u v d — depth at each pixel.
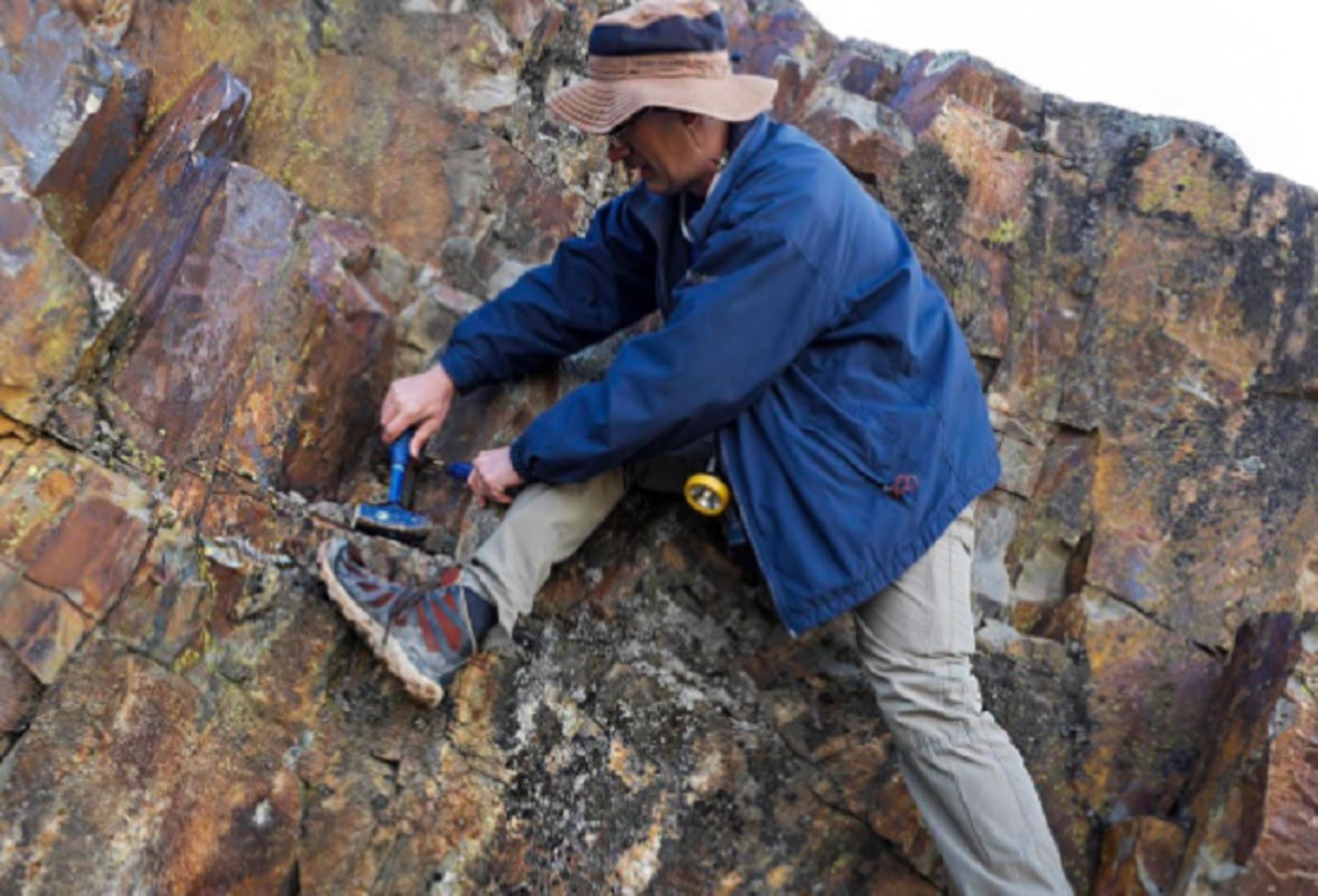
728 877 2.52
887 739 2.61
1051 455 3.01
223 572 2.30
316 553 2.37
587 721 2.51
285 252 2.46
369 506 2.44
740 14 3.42
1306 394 2.96
